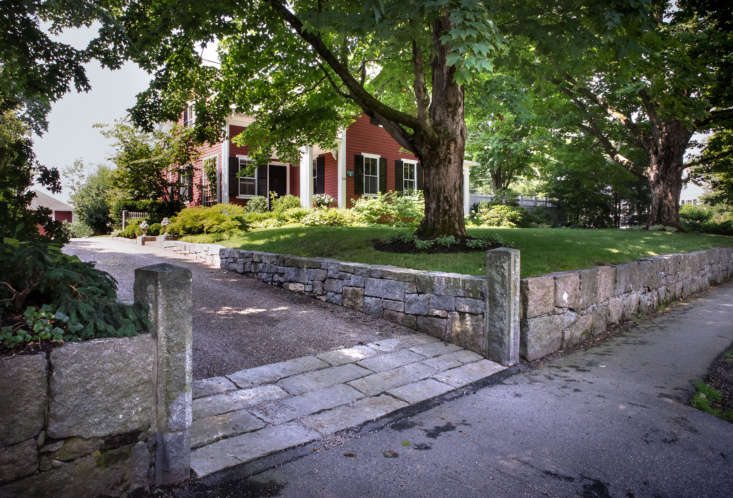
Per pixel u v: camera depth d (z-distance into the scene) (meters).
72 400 1.94
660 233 14.25
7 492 1.78
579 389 3.91
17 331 1.91
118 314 2.17
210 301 6.78
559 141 18.64
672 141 15.48
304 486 2.36
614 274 6.42
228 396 3.50
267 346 4.80
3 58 4.20
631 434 3.03
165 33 6.60
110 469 2.09
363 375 4.08
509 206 22.19
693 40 11.44
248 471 2.48
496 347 4.62
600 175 21.72
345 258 7.48
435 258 6.64
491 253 4.66
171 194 18.83
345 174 17.98
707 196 31.11
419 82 7.85
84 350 1.97
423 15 5.00
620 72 7.61
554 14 5.98
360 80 10.14
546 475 2.50
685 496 2.31
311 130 10.55
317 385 3.80
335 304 6.92
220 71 9.16
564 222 26.36
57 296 2.25
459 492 2.33
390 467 2.57
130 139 17.39
